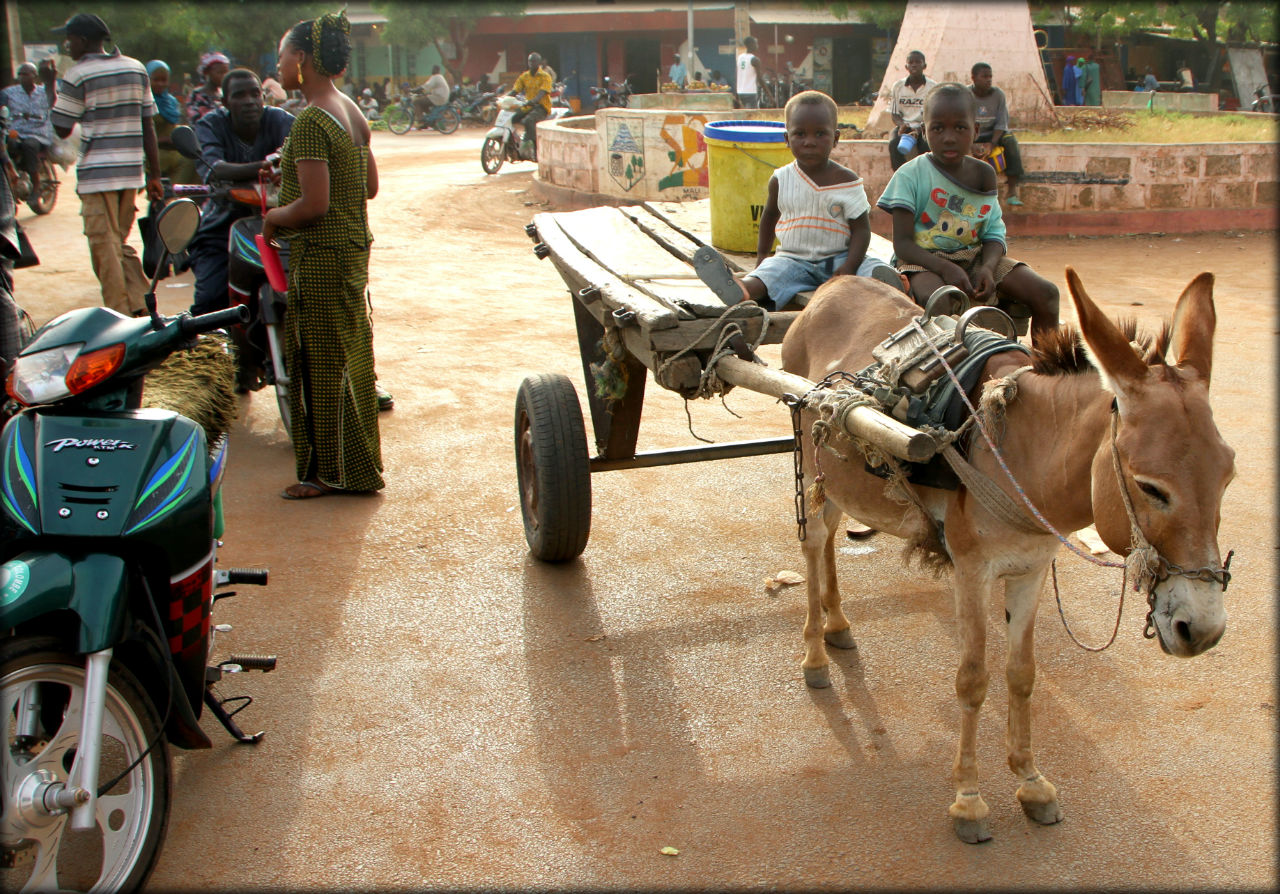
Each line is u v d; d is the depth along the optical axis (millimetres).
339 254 5113
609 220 5699
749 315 3781
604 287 4141
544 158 15906
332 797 3193
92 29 7754
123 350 2854
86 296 9281
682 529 5195
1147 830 3039
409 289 10148
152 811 2711
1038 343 2855
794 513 5391
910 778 3299
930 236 4617
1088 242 12742
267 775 3293
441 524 5207
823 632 3959
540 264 11461
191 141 5711
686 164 13977
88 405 2934
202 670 3045
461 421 6613
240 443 6355
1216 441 2373
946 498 3033
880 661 4000
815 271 4414
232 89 6477
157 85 10578
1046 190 13062
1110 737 3492
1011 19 16047
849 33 39562
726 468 6012
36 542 2678
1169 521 2346
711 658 4012
